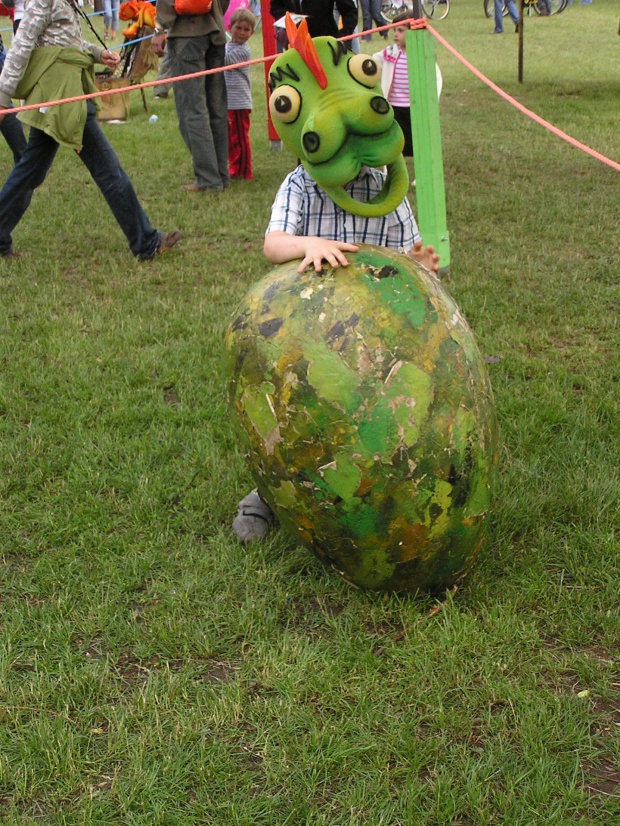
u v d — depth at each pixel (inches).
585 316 203.0
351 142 100.1
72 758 88.8
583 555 119.0
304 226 113.7
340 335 93.8
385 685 97.7
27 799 85.8
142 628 107.7
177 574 118.6
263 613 109.1
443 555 102.0
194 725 92.7
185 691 97.0
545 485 136.1
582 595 111.3
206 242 268.4
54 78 218.8
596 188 312.7
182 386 171.8
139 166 361.7
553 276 228.7
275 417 96.0
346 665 100.5
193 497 134.3
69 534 126.3
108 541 124.5
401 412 92.9
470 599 110.4
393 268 99.7
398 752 88.6
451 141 391.5
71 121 219.5
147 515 130.5
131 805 84.2
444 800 83.2
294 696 96.3
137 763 87.5
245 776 86.7
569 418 155.8
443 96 507.2
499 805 82.7
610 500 130.0
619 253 246.8
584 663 99.3
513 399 162.1
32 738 91.2
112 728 92.4
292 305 96.9
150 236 248.5
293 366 94.5
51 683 99.0
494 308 207.9
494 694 95.4
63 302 216.2
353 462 93.5
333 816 83.2
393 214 115.8
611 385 168.4
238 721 93.5
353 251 101.3
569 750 89.2
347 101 98.4
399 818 82.4
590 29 824.9
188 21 291.3
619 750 88.6
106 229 279.6
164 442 149.9
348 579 107.0
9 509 133.0
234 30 319.9
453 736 91.4
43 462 143.7
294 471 97.0
